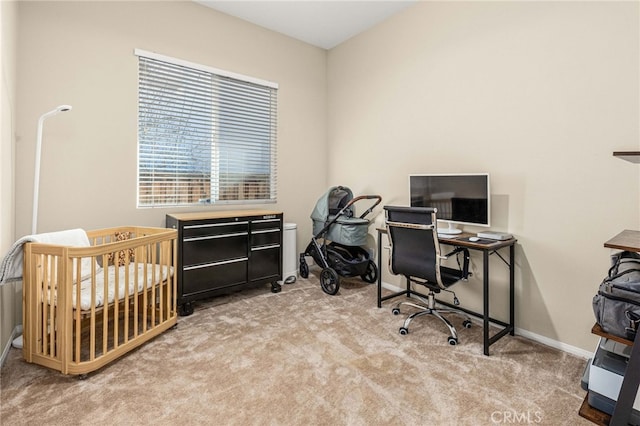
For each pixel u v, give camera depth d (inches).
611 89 78.8
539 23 91.0
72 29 103.5
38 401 65.4
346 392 69.4
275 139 157.6
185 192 131.8
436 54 119.5
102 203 111.2
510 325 97.4
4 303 81.6
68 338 73.2
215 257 118.6
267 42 150.5
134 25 115.2
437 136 120.1
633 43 75.3
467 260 99.0
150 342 91.0
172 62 123.6
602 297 52.6
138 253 110.3
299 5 130.9
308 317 109.9
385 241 143.9
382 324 104.5
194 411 63.2
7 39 82.2
